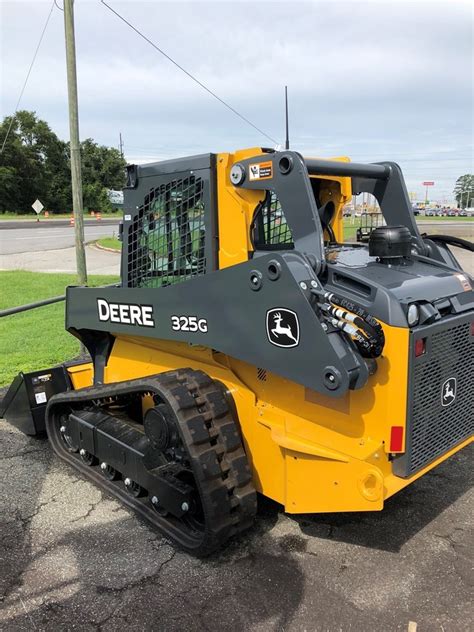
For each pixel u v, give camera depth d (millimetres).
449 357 2648
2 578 2727
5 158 60438
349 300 2436
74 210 5988
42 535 3094
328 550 2900
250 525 2895
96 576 2732
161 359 3529
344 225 3869
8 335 7973
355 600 2523
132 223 3441
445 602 2502
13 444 4348
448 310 2695
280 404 2830
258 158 2678
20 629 2393
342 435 2613
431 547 2912
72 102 5781
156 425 2891
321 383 2320
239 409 3014
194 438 2695
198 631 2363
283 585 2637
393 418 2428
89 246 22984
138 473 3184
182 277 3154
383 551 2883
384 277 2660
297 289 2340
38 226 37531
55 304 10375
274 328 2473
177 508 2916
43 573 2762
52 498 3508
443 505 3324
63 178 68000
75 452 4023
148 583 2674
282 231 3096
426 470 2619
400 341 2361
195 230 3033
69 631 2377
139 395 3475
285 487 2801
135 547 2973
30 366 6348
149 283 3400
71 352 7016
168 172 3145
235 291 2623
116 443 3344
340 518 3195
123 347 3855
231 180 2818
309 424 2729
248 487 2836
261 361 2562
